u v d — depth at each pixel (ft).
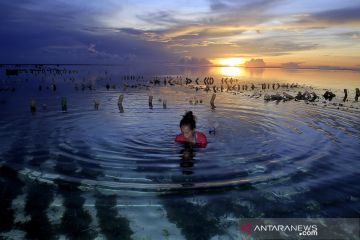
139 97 74.74
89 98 71.31
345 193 20.01
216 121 44.24
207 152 28.81
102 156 27.43
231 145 31.27
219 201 18.93
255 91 94.53
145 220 16.79
